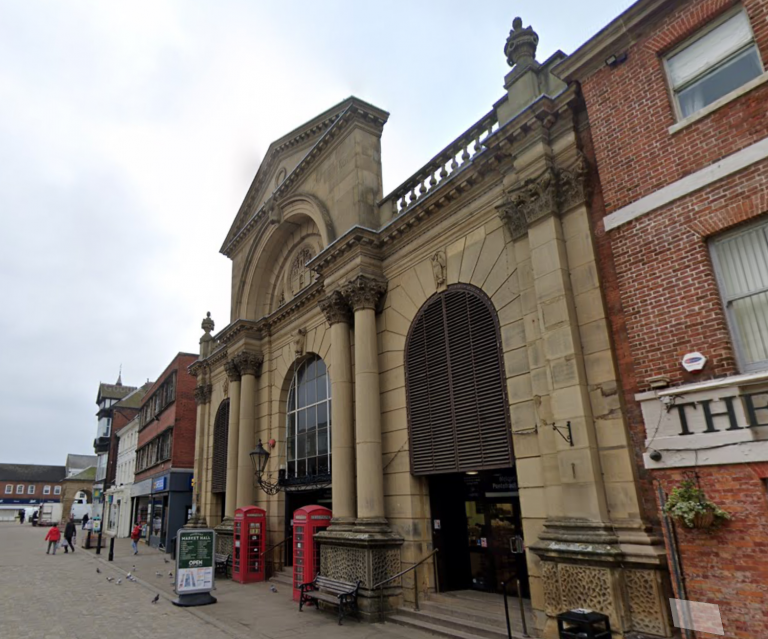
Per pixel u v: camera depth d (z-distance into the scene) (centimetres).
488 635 873
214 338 2338
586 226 869
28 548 3142
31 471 10425
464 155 1191
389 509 1190
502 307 1016
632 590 703
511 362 977
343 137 1530
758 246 643
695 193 692
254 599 1337
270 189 2048
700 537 618
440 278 1162
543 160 920
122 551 2875
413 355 1202
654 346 705
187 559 1281
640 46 786
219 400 2311
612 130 803
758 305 636
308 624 1052
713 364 643
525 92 1005
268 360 1911
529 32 1048
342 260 1376
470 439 1034
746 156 647
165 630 1003
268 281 2050
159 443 3325
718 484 612
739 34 691
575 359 826
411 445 1154
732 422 609
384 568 1108
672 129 725
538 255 910
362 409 1237
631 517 738
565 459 811
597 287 838
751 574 572
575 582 751
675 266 699
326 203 1577
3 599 1355
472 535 1162
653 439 679
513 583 1060
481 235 1090
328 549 1227
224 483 2139
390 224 1295
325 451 1561
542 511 875
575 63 861
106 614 1155
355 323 1309
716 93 708
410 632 970
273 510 1727
